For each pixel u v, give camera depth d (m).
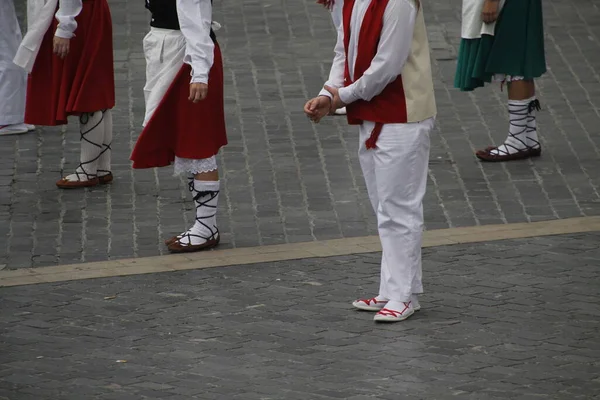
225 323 16.56
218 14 32.41
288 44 30.27
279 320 16.66
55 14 21.16
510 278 18.16
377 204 16.66
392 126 15.91
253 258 19.12
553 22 31.72
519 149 23.58
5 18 24.55
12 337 16.06
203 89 18.23
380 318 16.45
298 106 26.47
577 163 23.41
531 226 20.36
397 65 15.50
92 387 14.37
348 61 15.99
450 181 22.53
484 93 27.28
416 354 15.40
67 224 20.67
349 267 18.72
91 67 21.47
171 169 23.30
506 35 22.91
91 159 22.22
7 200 21.72
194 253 19.42
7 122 24.86
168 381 14.54
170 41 18.72
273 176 22.80
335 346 15.70
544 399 13.95
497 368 14.91
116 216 21.06
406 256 16.47
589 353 15.41
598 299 17.34
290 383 14.46
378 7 15.37
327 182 22.53
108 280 18.25
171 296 17.59
